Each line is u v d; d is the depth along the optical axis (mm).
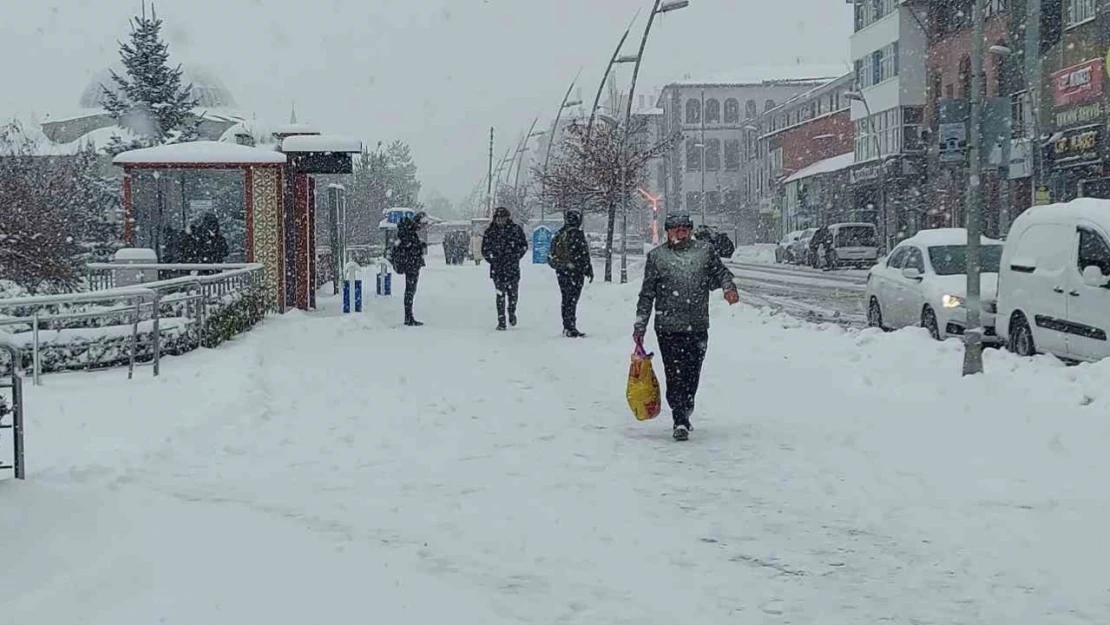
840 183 73438
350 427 11172
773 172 99500
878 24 63844
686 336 10438
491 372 15000
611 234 38406
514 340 18969
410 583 6332
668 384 10531
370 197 76500
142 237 23109
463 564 6711
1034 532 7258
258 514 7797
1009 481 8570
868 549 6996
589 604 6020
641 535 7336
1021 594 6148
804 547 7051
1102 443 9633
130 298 15547
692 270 10477
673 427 10992
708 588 6293
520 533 7383
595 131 42906
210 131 60281
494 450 10094
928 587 6293
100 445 10141
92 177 33844
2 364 14555
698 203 121312
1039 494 8188
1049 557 6750
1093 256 14312
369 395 13055
